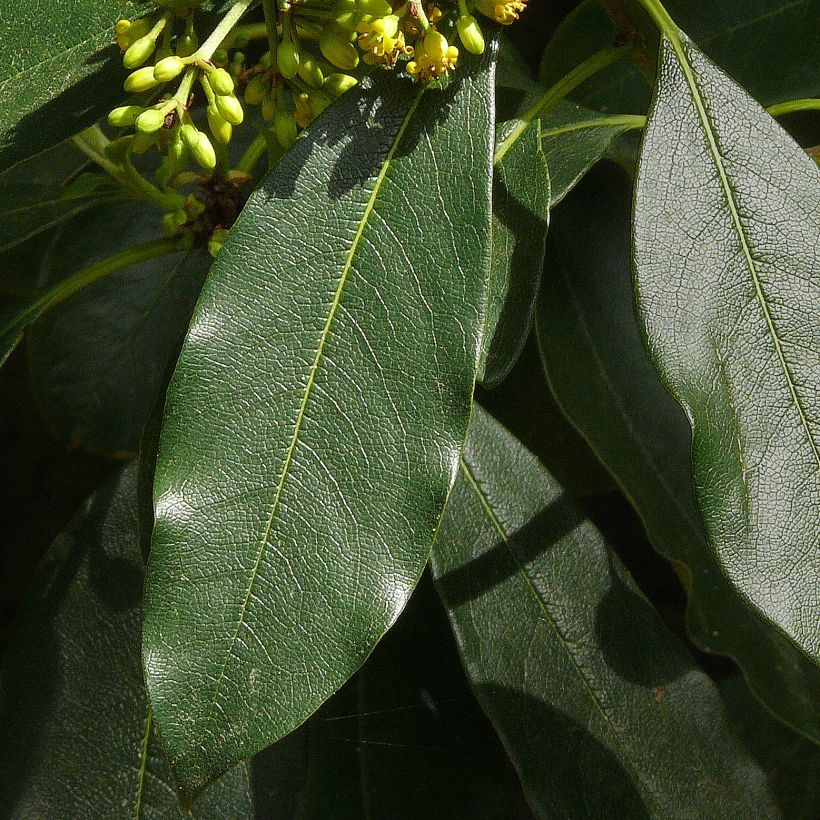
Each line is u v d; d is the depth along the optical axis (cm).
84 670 53
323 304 44
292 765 53
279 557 43
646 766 52
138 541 54
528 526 53
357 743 55
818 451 44
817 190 45
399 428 44
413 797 55
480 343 44
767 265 45
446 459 43
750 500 44
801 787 59
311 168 44
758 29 57
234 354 44
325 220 44
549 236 55
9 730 53
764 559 44
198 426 43
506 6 43
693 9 57
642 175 45
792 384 44
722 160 45
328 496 43
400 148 44
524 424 60
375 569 43
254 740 43
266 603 43
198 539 43
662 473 55
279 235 44
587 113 51
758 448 44
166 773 53
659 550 54
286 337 44
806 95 57
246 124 60
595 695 52
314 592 43
